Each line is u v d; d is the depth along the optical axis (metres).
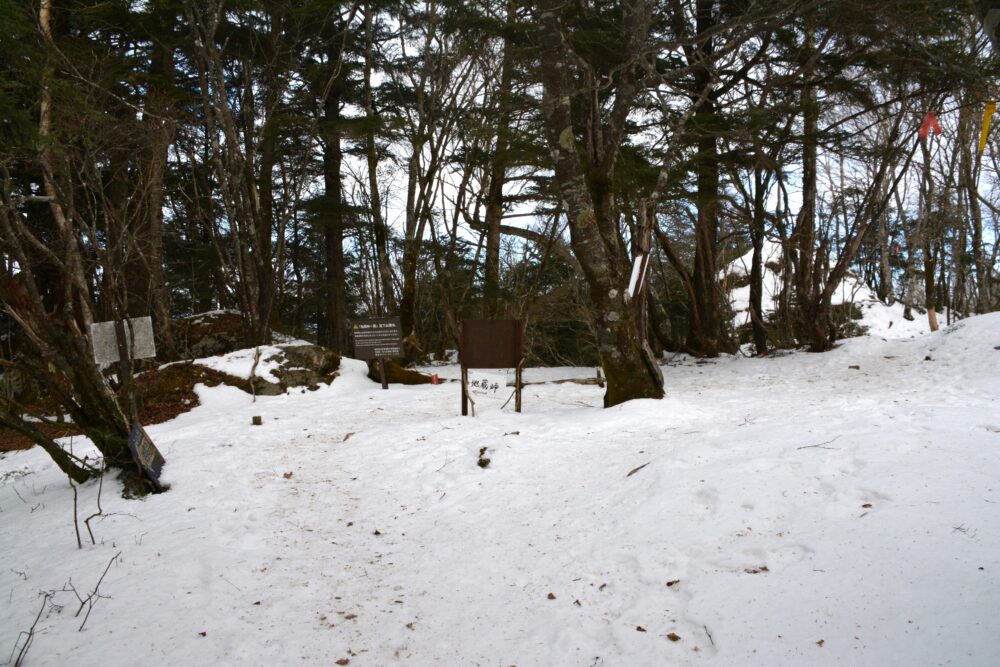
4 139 9.15
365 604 4.23
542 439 7.39
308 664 3.56
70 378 6.59
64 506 6.35
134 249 13.18
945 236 22.02
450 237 19.81
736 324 24.73
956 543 3.67
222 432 9.05
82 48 12.91
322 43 17.81
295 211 18.94
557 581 4.27
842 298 26.00
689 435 6.83
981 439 5.16
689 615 3.62
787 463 5.13
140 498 6.33
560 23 9.36
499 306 19.84
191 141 16.59
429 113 18.36
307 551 5.11
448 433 7.98
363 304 27.30
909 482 4.52
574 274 20.27
